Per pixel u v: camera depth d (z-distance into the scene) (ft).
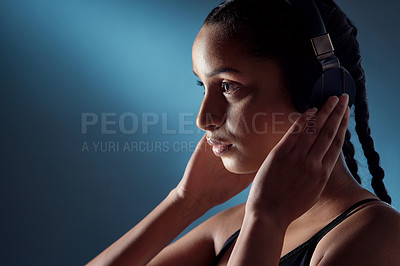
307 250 4.04
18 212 17.38
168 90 18.99
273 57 3.89
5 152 17.90
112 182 18.03
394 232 3.62
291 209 3.78
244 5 3.99
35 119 18.34
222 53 3.95
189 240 5.82
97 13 19.03
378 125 16.46
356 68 4.71
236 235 5.22
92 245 17.38
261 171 3.89
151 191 18.04
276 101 3.97
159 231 5.41
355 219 3.84
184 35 19.13
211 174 5.57
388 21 16.67
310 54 3.95
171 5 19.02
